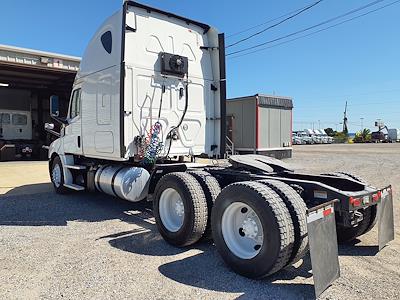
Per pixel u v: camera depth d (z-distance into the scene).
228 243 3.93
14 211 6.73
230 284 3.55
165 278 3.68
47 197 8.17
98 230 5.45
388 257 4.30
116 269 3.91
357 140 64.75
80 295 3.30
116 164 6.88
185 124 6.71
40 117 21.25
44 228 5.57
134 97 6.02
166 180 4.86
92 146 6.87
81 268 3.93
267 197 3.55
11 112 19.73
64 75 16.98
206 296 3.29
